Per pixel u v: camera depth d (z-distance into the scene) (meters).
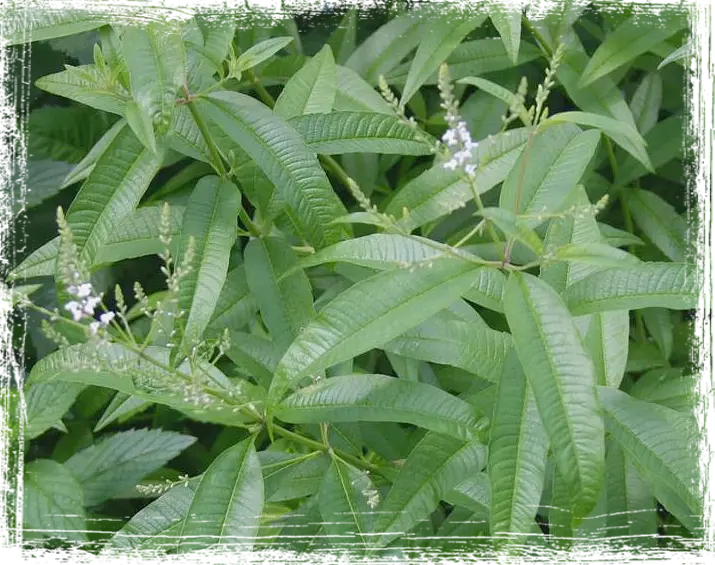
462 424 0.88
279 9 1.12
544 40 1.09
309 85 1.00
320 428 0.94
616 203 1.13
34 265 0.98
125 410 0.96
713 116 1.03
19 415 0.97
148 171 0.93
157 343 0.96
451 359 0.91
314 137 0.96
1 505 0.97
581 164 0.92
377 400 0.89
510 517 0.85
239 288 1.00
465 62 1.09
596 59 1.04
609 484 0.94
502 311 0.91
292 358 0.85
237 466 0.88
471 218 1.09
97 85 0.92
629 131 0.86
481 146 0.95
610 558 0.93
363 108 1.05
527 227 0.85
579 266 0.93
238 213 0.94
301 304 0.96
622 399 0.89
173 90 0.88
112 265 1.14
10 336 1.13
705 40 0.95
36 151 1.14
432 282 0.86
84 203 0.93
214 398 0.90
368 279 0.86
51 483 0.96
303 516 0.94
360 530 0.90
